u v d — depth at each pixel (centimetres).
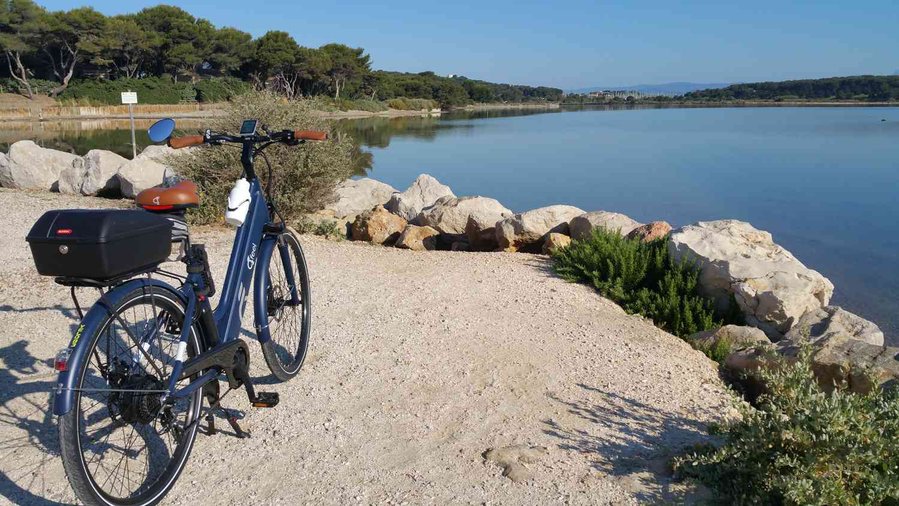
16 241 839
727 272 702
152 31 6844
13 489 341
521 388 470
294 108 1010
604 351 550
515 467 366
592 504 337
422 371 491
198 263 358
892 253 1246
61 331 538
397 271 762
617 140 3994
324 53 7606
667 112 9306
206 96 6669
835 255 1236
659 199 1838
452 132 4594
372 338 550
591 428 418
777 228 1466
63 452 281
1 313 572
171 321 346
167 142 378
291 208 976
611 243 793
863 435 328
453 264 807
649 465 375
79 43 6250
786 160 2847
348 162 1069
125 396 305
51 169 1345
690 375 524
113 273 289
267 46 7112
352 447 389
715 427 393
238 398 442
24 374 465
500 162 2752
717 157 2981
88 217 286
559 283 741
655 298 718
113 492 329
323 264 772
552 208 991
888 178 2253
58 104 5894
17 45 5906
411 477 359
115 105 6172
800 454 336
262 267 418
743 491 339
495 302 660
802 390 360
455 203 1085
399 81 10219
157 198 353
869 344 536
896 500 310
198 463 370
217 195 955
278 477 359
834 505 307
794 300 664
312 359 507
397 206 1210
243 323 564
